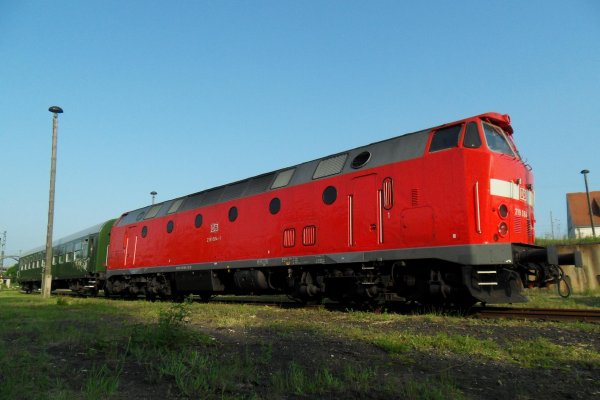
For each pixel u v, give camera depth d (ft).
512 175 32.86
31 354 20.59
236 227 50.14
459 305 34.12
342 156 40.86
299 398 13.88
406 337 23.30
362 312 35.63
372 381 15.53
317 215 40.86
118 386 15.05
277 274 47.42
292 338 24.22
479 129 32.37
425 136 34.76
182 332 22.29
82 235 88.58
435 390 13.94
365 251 36.37
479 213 30.66
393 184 35.27
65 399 13.51
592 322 28.09
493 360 18.88
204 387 14.84
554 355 19.38
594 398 13.79
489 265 31.50
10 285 225.15
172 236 60.85
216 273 53.11
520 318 30.71
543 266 31.12
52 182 75.87
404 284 35.70
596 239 73.87
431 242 32.22
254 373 16.70
